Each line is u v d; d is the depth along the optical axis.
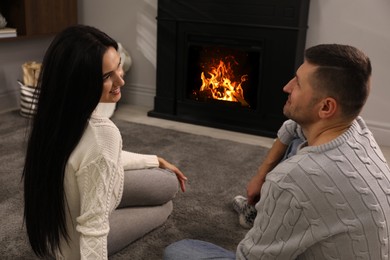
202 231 2.03
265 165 1.85
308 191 0.97
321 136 1.07
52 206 1.15
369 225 0.98
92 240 1.11
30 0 3.71
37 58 4.17
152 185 1.86
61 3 4.04
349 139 1.02
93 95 1.07
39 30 3.86
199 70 3.74
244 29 3.43
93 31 1.09
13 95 3.97
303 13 3.27
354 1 3.25
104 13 4.25
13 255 1.79
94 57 1.05
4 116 3.68
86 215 1.11
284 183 1.00
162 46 3.78
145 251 1.86
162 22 3.73
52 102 1.07
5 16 3.77
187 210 2.21
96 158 1.11
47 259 1.76
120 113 3.99
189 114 3.84
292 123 1.76
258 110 3.53
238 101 3.64
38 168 1.12
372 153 1.04
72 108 1.07
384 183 1.01
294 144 1.72
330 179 0.97
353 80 1.00
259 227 1.07
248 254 1.09
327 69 1.01
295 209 0.98
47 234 1.20
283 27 3.27
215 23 3.50
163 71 3.84
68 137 1.09
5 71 3.86
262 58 3.41
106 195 1.13
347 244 0.99
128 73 4.29
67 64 1.04
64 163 1.11
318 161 0.99
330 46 1.05
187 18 3.62
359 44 3.30
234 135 3.51
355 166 0.99
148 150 3.02
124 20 4.18
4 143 3.03
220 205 2.28
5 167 2.62
